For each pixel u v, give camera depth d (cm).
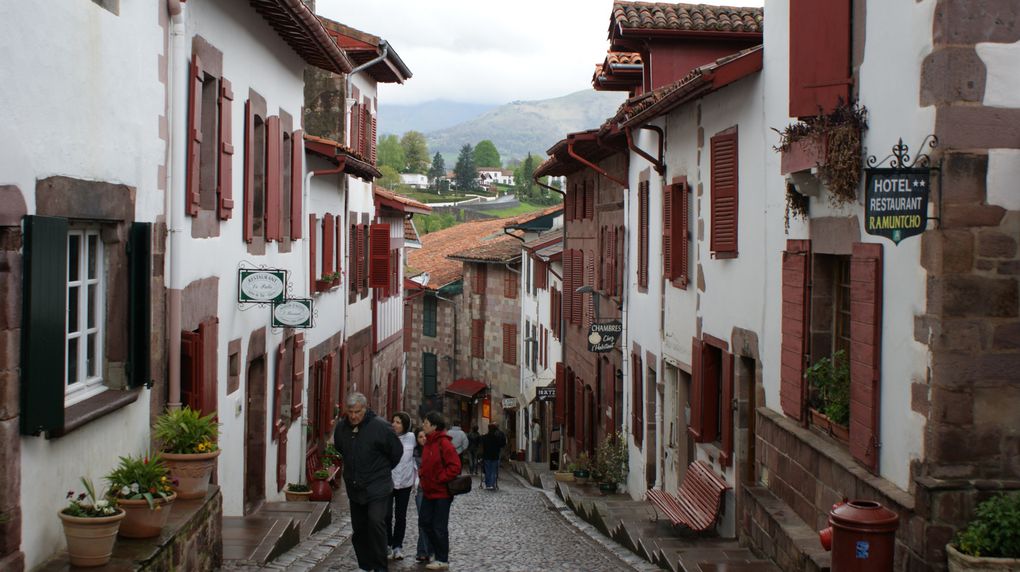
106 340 895
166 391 1034
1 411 680
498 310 4356
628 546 1398
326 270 2123
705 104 1491
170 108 1018
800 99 991
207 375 1152
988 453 791
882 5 886
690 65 1867
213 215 1205
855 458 931
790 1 1000
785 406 1132
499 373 4366
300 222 1778
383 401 3247
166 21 998
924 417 812
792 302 1105
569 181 2888
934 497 789
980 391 789
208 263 1186
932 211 793
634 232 2038
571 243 2861
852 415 938
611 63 2177
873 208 789
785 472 1142
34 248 700
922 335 815
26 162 700
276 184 1561
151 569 777
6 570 670
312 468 1958
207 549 970
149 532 812
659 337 1812
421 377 5138
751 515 1205
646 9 1886
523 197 15162
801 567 988
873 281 892
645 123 1767
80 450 803
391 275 3397
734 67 1232
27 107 700
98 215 827
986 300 787
